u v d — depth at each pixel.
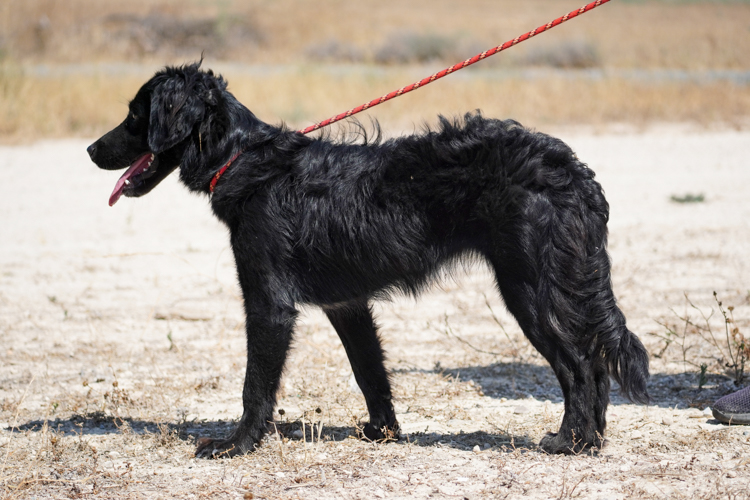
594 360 6.05
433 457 6.29
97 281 12.30
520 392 8.09
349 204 6.25
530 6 81.12
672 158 21.50
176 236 14.73
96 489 5.72
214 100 6.54
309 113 26.30
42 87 26.47
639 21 65.56
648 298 11.12
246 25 52.19
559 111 27.44
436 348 9.59
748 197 17.06
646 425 6.93
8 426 7.20
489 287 12.17
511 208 5.89
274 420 7.36
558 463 5.97
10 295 11.55
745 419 6.76
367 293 6.50
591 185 6.04
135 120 6.83
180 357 9.34
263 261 6.37
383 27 58.09
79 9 49.38
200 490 5.66
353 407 7.75
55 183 18.92
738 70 39.69
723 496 5.29
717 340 9.37
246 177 6.46
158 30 48.12
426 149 6.16
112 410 7.60
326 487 5.70
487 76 33.19
